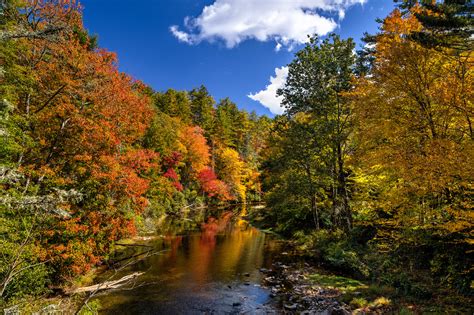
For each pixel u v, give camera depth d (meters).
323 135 18.83
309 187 21.22
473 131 9.72
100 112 15.38
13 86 12.31
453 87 9.31
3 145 10.71
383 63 11.59
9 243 9.33
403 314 8.66
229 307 11.09
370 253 15.03
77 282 12.91
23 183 12.25
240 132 74.12
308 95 20.33
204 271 15.45
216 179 54.97
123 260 17.22
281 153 23.53
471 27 8.66
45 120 13.55
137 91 24.31
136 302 11.48
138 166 18.14
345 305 10.45
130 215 17.38
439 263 10.63
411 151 10.47
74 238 12.44
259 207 50.78
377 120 12.02
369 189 17.67
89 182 13.76
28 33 6.30
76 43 16.22
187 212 43.19
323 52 19.12
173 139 42.28
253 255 18.78
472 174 8.07
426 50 10.18
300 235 23.03
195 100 71.31
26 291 10.13
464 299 8.98
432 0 9.80
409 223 11.69
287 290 12.67
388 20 12.30
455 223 8.65
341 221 21.33
